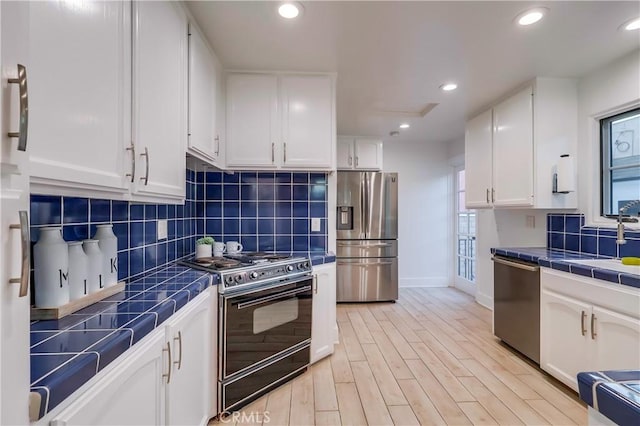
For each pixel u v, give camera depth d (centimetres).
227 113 242
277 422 182
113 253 140
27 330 57
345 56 224
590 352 193
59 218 121
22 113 55
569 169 251
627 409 54
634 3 166
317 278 246
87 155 95
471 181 349
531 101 264
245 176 270
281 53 220
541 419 185
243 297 190
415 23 185
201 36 193
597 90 247
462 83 272
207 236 267
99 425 80
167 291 143
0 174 52
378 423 182
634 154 230
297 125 248
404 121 386
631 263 207
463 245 491
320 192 275
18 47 55
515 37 200
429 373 238
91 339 88
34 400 59
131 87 120
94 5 98
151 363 109
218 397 181
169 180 153
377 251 426
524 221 331
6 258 52
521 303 258
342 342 296
